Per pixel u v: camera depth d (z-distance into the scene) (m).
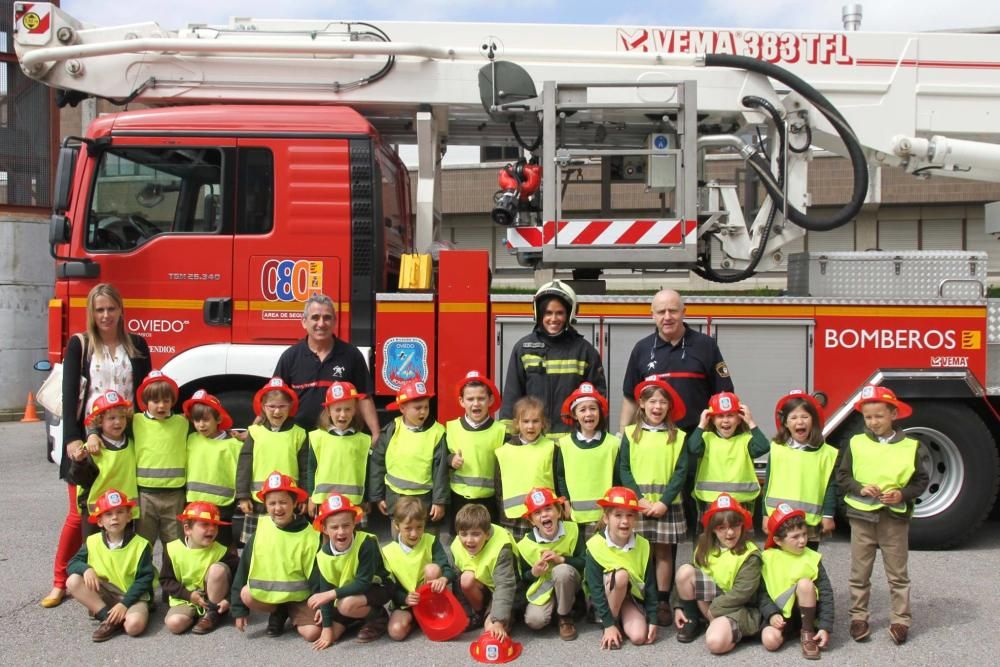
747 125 6.80
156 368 6.01
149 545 4.62
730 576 4.29
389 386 5.92
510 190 6.53
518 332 5.90
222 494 4.88
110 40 6.74
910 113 6.92
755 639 4.41
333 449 4.84
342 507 4.27
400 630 4.39
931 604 4.91
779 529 4.25
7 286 13.36
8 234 13.35
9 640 4.37
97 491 4.70
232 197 6.07
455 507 5.16
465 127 7.37
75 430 4.82
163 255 6.05
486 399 4.91
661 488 4.64
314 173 6.07
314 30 6.98
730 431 4.67
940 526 5.96
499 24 6.93
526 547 4.47
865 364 5.96
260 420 4.98
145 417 4.86
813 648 4.14
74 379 4.84
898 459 4.33
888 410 4.42
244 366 5.92
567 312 5.12
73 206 6.10
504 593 4.32
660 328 5.16
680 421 5.11
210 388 6.09
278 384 4.84
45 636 4.43
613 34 6.91
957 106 6.98
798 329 5.96
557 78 6.65
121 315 4.98
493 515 4.99
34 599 4.98
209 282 6.05
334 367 5.18
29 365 13.59
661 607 4.68
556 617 4.64
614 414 5.95
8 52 13.62
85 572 4.45
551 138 6.30
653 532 4.64
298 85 6.64
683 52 6.90
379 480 4.92
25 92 13.76
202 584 4.53
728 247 6.67
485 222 13.59
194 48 6.47
